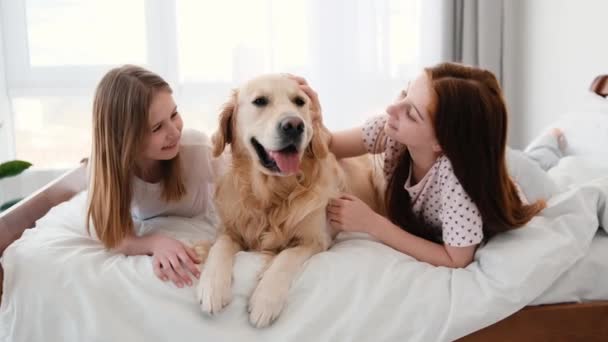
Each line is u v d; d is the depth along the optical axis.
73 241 1.28
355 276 1.15
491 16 3.00
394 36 3.15
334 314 1.10
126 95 1.31
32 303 1.09
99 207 1.31
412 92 1.36
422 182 1.39
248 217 1.42
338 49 3.07
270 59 3.02
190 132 1.66
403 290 1.12
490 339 1.14
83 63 2.92
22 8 2.83
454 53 3.14
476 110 1.25
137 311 1.09
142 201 1.55
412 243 1.31
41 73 2.90
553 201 1.38
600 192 1.35
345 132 1.70
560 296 1.18
